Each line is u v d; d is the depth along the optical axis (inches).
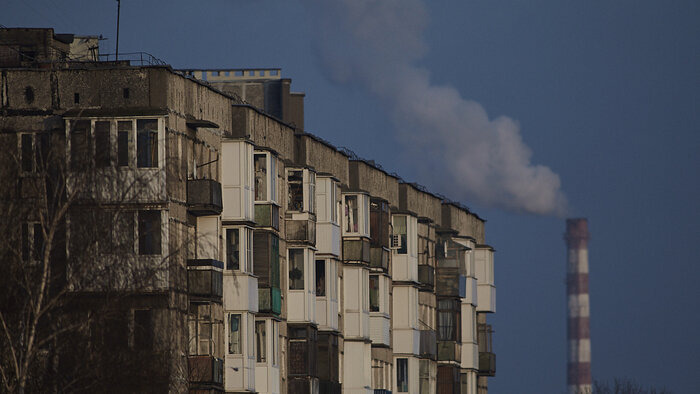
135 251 6658.5
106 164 5940.0
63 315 5708.7
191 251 7209.6
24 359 5506.9
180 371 6811.0
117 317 5792.3
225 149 7583.7
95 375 5654.5
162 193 6722.4
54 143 6008.9
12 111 6865.2
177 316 6776.6
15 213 5753.0
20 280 5679.1
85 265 5728.3
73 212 5821.9
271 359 7819.9
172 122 6968.5
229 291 7500.0
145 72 6924.2
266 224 7815.0
